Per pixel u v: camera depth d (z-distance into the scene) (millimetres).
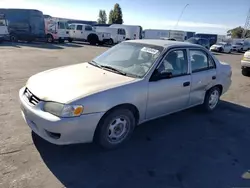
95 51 18000
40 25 22141
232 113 5352
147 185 2721
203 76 4574
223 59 20562
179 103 4219
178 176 2928
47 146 3309
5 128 3738
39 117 2879
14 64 9656
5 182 2555
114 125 3279
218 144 3834
